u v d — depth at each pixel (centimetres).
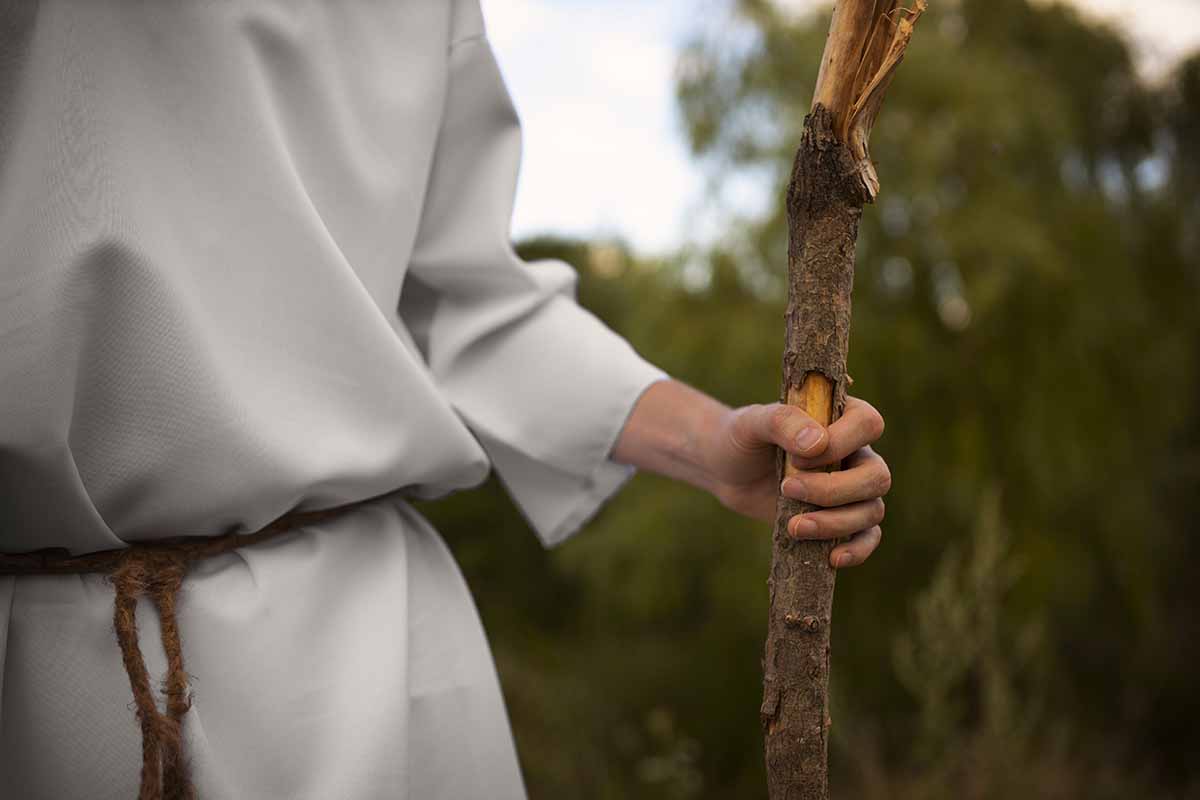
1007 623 370
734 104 429
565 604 456
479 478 75
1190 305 443
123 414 59
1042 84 424
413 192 72
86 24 58
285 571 65
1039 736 328
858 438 60
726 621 443
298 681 63
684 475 80
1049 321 408
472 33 79
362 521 71
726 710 430
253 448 61
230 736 61
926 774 281
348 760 63
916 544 414
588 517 87
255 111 63
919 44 422
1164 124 439
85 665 59
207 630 61
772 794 60
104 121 58
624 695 425
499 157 82
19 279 55
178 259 60
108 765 59
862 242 414
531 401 82
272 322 63
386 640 67
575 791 366
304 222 64
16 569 60
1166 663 421
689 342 425
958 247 398
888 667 396
